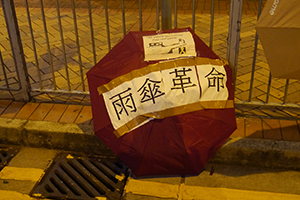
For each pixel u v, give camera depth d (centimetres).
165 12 261
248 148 259
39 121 296
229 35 259
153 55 245
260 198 239
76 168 273
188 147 234
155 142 235
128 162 239
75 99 328
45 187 254
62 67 389
